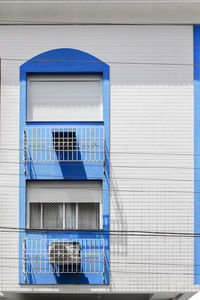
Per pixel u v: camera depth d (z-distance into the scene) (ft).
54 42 39.14
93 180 38.73
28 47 39.14
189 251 38.29
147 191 38.42
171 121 38.81
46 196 38.75
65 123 38.60
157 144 38.65
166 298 44.52
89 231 38.22
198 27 39.34
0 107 38.73
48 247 38.11
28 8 38.14
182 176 38.52
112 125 38.70
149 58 39.11
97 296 49.37
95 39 39.17
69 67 38.96
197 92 38.93
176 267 38.22
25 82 38.86
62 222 38.63
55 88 39.22
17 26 39.27
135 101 38.86
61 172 38.37
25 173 38.34
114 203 38.37
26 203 38.60
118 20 38.91
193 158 38.60
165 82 38.99
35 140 38.50
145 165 38.55
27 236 38.22
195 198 38.42
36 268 37.93
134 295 48.96
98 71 38.96
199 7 38.01
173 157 38.60
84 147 38.42
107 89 38.83
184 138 38.70
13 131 38.60
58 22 39.04
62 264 37.93
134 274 38.19
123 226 38.27
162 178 38.52
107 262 38.17
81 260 37.96
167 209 38.37
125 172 38.47
